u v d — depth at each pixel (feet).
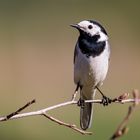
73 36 83.87
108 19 90.84
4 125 55.36
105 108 58.39
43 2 92.43
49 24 88.33
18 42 81.46
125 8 92.32
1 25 87.81
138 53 79.82
